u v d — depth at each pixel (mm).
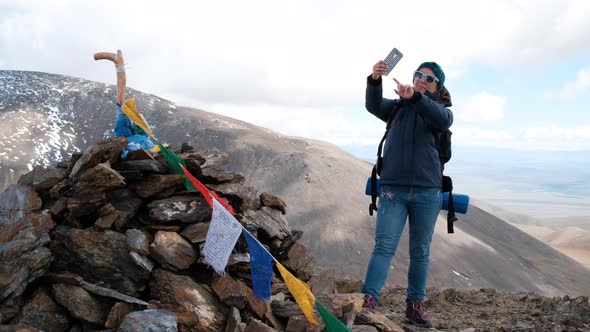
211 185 3213
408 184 3010
